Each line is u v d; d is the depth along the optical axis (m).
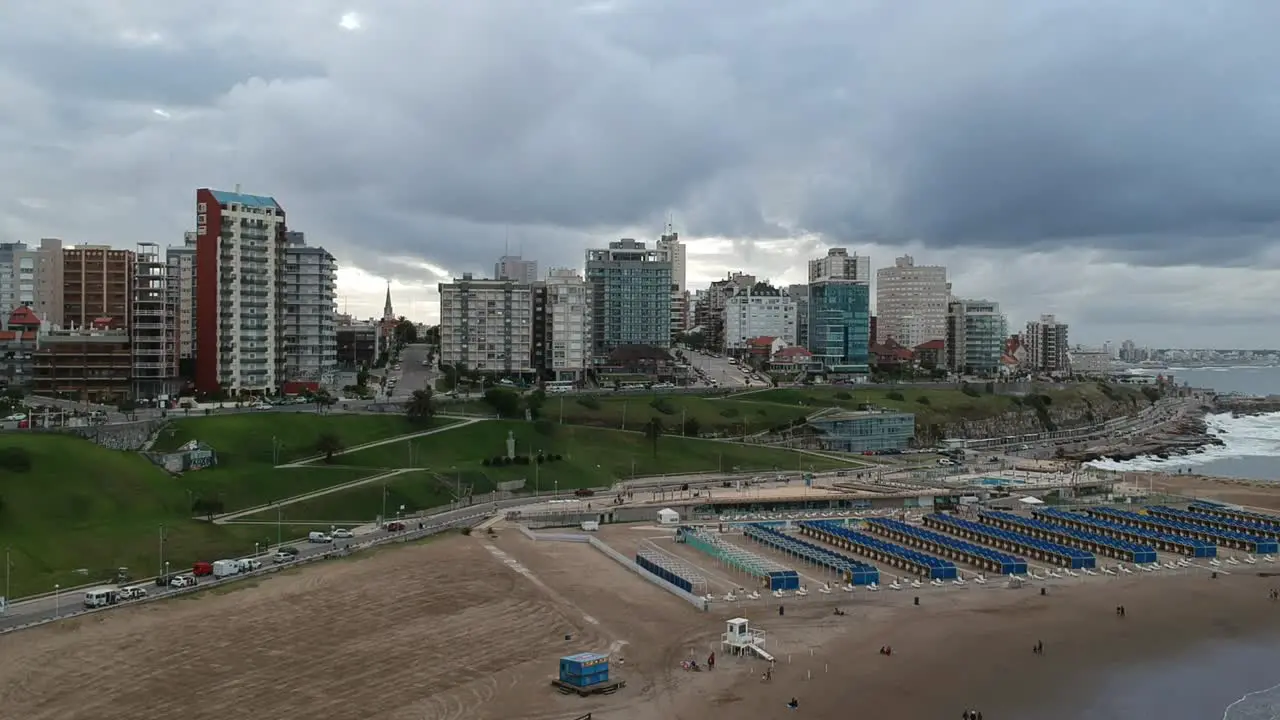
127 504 155.50
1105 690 103.62
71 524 144.50
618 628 119.00
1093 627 124.81
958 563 159.62
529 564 148.88
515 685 99.19
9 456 153.25
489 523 177.75
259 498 173.00
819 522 190.12
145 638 108.62
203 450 183.62
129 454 175.62
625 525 186.62
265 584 130.25
